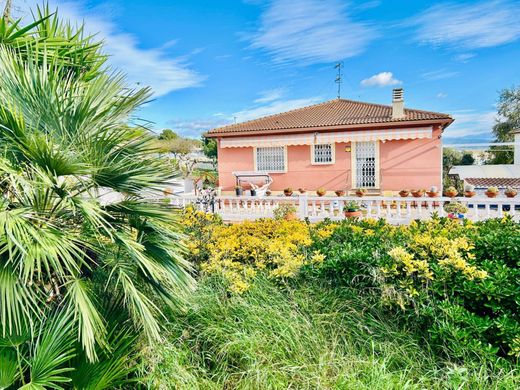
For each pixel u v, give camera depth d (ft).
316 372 10.77
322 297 13.96
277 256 16.22
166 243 11.80
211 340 12.42
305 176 61.62
